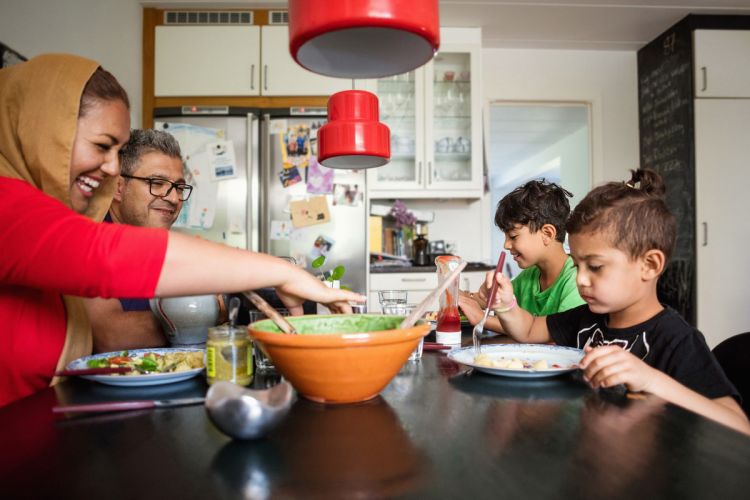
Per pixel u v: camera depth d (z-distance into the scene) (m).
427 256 3.53
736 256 3.45
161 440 0.52
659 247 0.95
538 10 3.37
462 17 3.45
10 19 3.25
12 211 0.63
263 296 1.40
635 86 4.07
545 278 1.74
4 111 0.77
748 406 0.95
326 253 3.22
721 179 3.45
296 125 3.21
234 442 0.51
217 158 3.18
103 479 0.43
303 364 0.61
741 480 0.41
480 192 3.54
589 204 0.99
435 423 0.56
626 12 3.42
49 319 0.81
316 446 0.50
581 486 0.40
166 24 3.26
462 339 1.26
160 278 0.63
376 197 3.53
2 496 0.40
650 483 0.40
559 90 4.03
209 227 3.16
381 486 0.41
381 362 0.62
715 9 3.39
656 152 3.84
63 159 0.77
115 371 0.76
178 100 3.24
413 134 3.61
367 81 3.46
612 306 0.98
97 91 0.80
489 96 3.99
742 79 3.45
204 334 1.03
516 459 0.46
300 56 0.67
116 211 1.50
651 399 0.66
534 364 0.82
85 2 3.26
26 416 0.61
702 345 0.92
